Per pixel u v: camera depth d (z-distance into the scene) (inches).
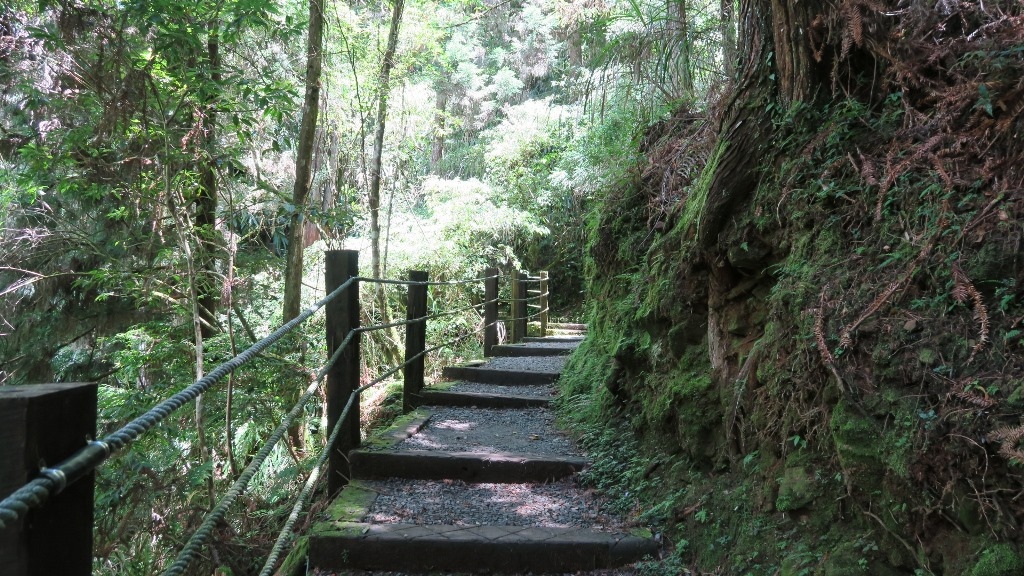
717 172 134.4
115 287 260.7
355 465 160.2
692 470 136.7
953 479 76.6
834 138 117.3
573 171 504.1
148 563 184.4
